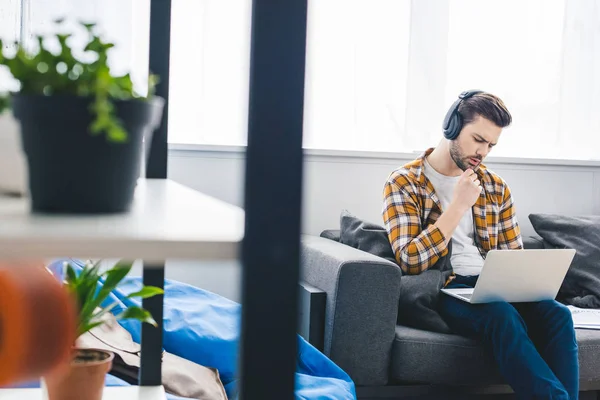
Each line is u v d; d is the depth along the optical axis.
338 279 2.38
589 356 2.56
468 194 2.64
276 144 0.47
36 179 0.58
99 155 0.58
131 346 1.65
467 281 2.72
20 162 0.66
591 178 3.65
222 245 0.48
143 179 0.96
